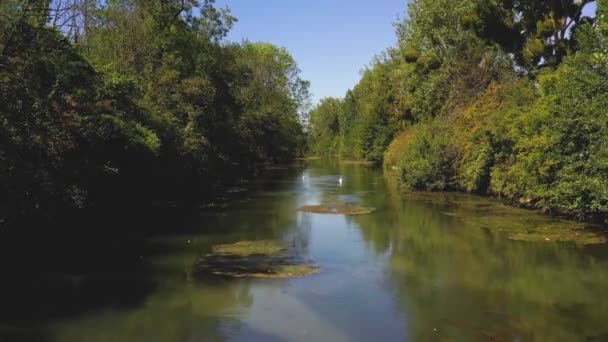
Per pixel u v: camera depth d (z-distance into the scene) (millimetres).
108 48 33188
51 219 16719
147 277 15266
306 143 122312
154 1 38938
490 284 14711
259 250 19000
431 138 38844
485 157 31734
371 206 30422
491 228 22422
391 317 12219
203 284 14742
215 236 21422
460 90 39500
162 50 37719
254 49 73125
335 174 57656
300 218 26234
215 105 41500
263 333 11242
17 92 14859
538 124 24812
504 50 38562
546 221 23562
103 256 17562
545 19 34719
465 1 41344
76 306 12648
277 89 76938
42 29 17125
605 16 21797
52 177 16406
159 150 25000
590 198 20766
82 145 18906
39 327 11297
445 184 37094
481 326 11578
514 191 28766
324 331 11383
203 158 32188
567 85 22391
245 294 13898
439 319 12055
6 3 16031
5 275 14883
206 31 44938
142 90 29438
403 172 41156
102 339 10727
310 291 14234
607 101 19781
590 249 18391
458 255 18078
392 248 19438
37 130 15547
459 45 43531
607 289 14047
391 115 76500
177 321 11852
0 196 13891
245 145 51812
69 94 18344
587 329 11281
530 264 16625
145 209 26156
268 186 43062
